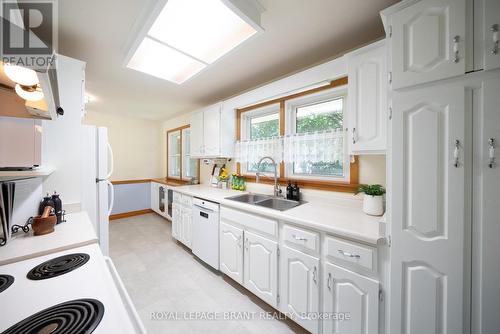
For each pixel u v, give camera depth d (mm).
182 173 4039
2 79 1006
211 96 2846
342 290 1175
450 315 857
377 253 1059
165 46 1372
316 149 1867
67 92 1541
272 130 2436
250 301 1724
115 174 4105
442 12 862
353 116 1328
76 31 1412
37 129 1243
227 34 1242
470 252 821
